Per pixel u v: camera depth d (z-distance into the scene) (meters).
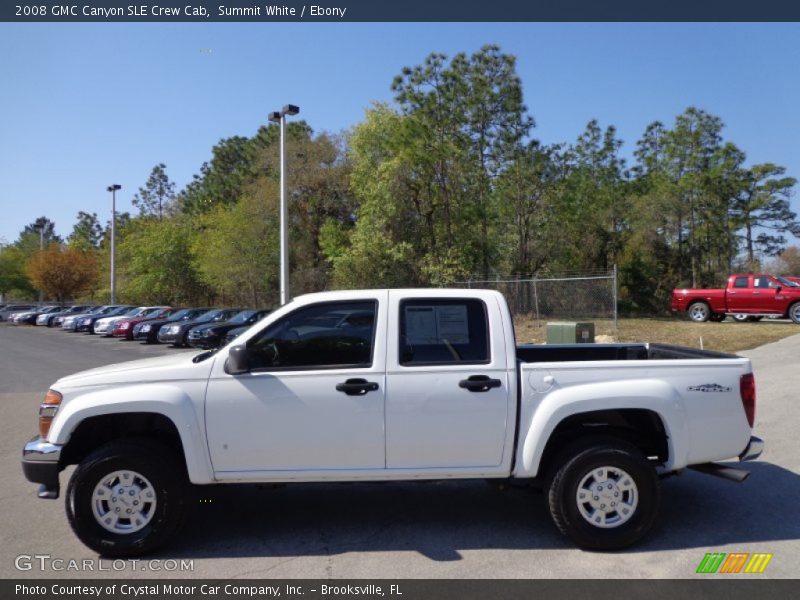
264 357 4.67
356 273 31.28
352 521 5.15
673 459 4.57
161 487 4.50
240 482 4.57
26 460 4.52
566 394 4.54
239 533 4.92
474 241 30.88
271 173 42.47
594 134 40.34
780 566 4.18
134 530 4.52
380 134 31.94
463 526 5.01
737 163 38.59
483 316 4.72
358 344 4.66
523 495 5.76
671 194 39.00
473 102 28.11
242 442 4.52
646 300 39.56
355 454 4.55
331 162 40.69
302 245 40.19
